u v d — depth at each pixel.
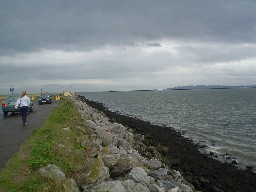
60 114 21.86
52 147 11.16
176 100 145.88
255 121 55.00
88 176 9.44
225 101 127.38
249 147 31.09
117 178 10.41
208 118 60.66
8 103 29.45
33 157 10.00
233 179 18.91
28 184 8.13
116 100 153.12
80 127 16.98
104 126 21.31
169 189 10.56
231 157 26.55
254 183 18.69
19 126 19.66
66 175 9.49
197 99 152.00
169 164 18.62
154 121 54.88
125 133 21.14
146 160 14.76
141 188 9.10
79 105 37.44
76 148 12.06
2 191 7.68
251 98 150.00
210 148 30.19
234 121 55.28
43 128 15.16
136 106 100.62
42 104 45.41
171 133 37.38
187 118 60.72
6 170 8.93
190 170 18.23
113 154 11.87
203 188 15.41
